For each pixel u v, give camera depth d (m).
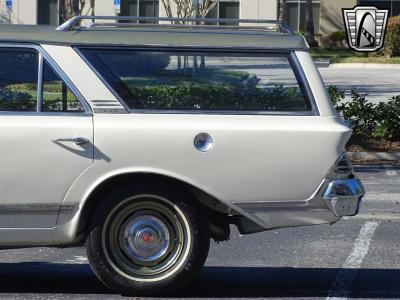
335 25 56.44
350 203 7.82
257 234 11.20
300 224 7.80
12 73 7.77
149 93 7.80
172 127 7.66
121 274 7.74
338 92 20.94
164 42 7.84
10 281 8.66
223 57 7.89
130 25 8.05
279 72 7.93
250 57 7.91
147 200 7.71
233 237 11.04
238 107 7.84
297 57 7.93
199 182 7.66
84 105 7.72
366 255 10.04
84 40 7.80
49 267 9.40
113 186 7.73
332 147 7.79
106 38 7.82
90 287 8.38
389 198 14.26
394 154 18.98
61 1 41.38
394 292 8.33
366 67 47.59
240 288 8.41
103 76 7.77
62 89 7.75
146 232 7.74
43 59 7.77
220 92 7.85
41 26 8.27
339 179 7.80
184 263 7.74
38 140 7.57
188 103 7.81
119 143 7.59
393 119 19.73
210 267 9.38
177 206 7.71
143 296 7.88
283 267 9.42
